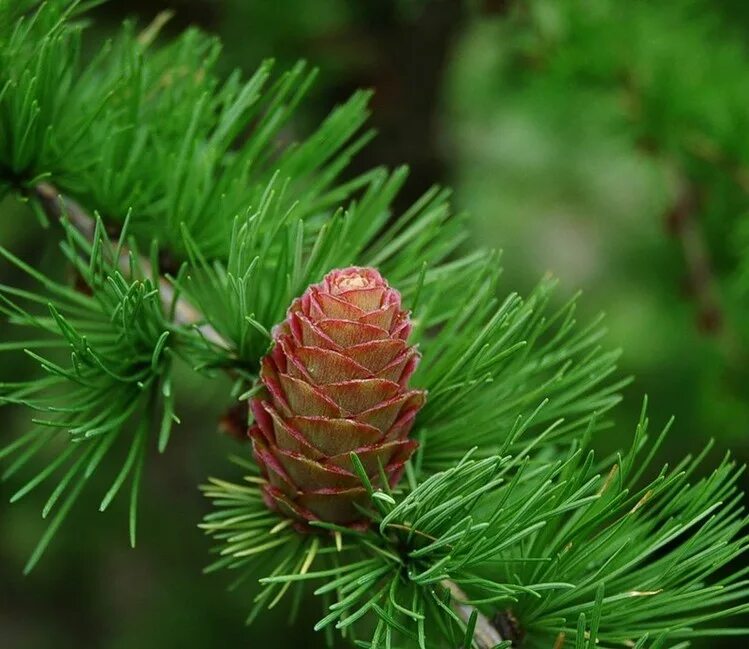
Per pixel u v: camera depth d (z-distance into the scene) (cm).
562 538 25
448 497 25
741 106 43
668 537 24
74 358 25
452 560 25
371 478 26
